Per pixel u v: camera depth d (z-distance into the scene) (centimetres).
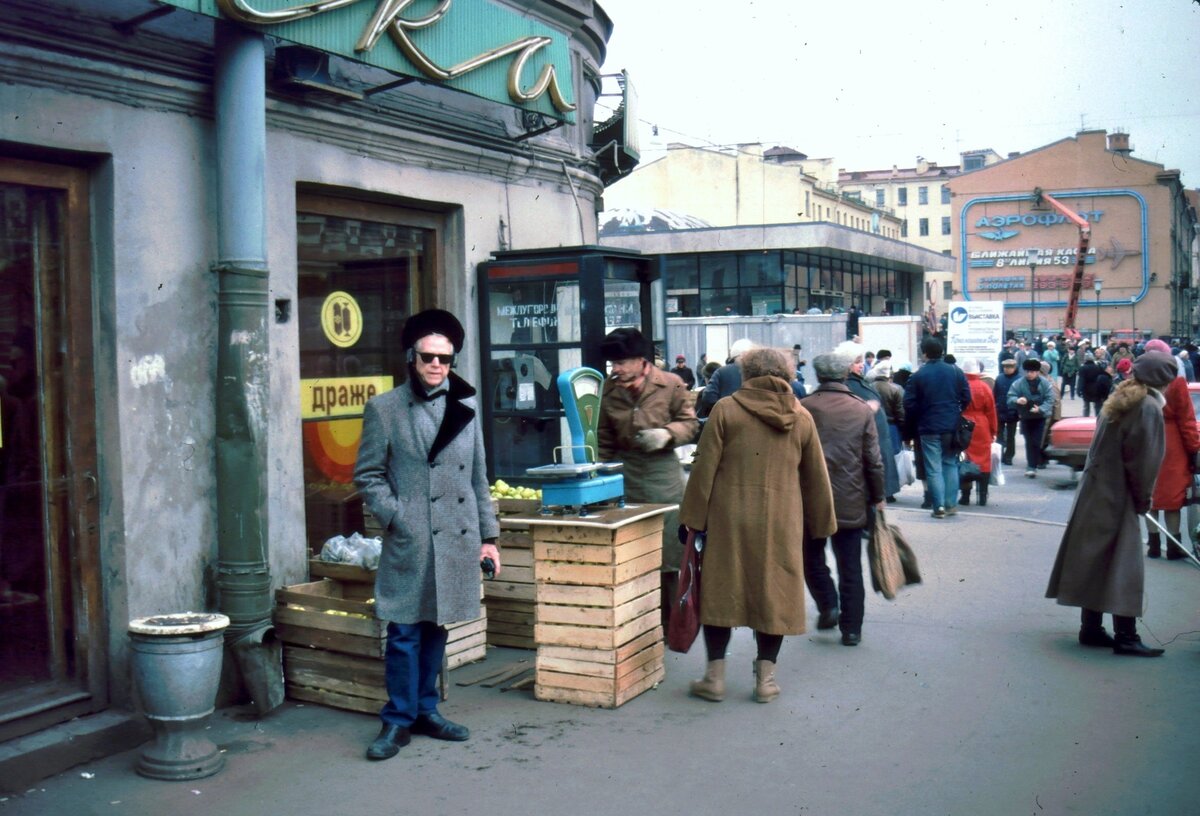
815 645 684
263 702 549
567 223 914
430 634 522
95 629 529
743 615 563
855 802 441
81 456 526
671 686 606
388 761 489
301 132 635
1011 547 1009
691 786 459
